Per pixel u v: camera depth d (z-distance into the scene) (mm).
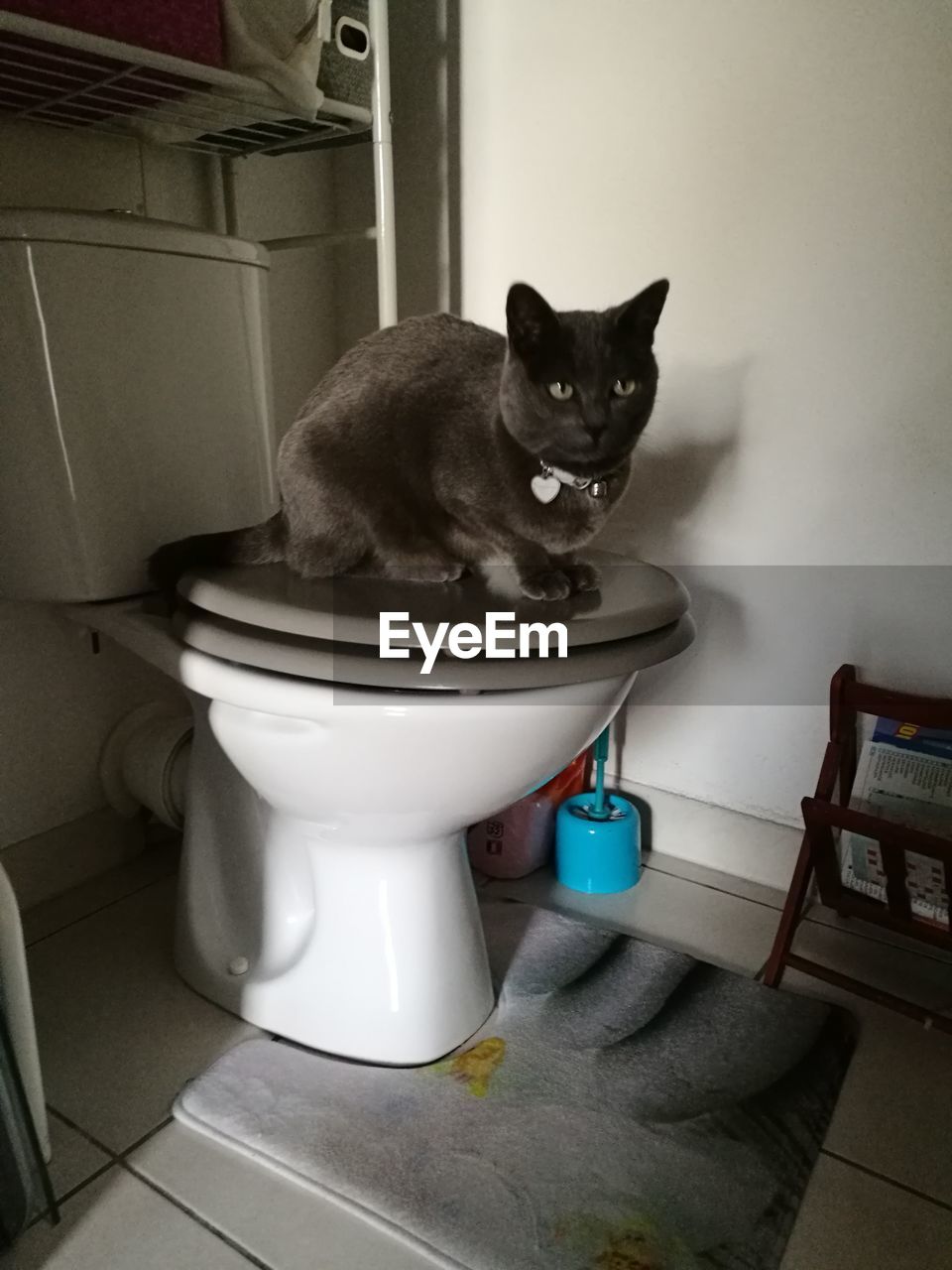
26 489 902
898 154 927
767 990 985
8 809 1104
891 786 1030
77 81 897
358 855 848
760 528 1105
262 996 919
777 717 1150
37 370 862
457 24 1163
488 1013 942
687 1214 725
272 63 912
